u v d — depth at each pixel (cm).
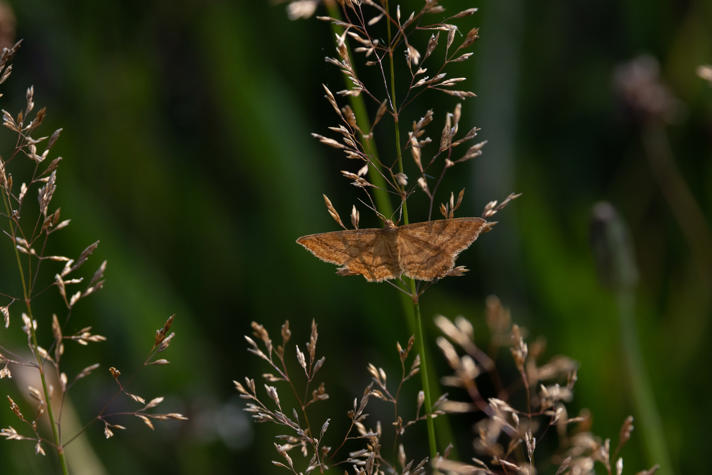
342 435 48
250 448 48
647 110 51
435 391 41
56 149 57
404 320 53
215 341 56
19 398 42
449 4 59
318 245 35
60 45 60
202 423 47
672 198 52
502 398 35
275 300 56
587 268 51
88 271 53
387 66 59
